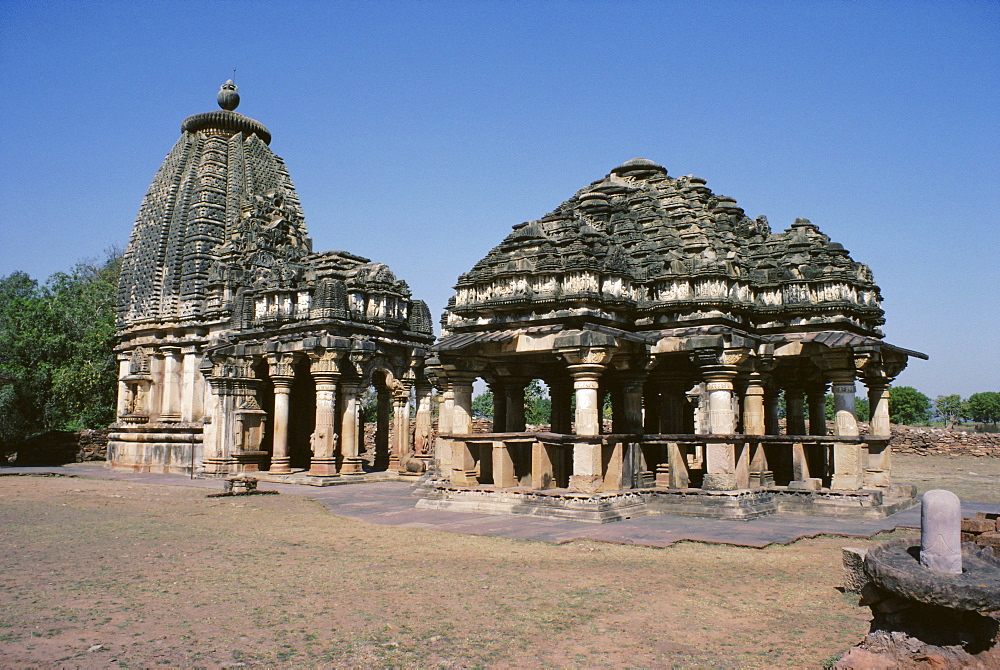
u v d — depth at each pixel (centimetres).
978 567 802
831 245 2380
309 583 1187
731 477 1984
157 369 4353
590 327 1984
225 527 1825
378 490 2922
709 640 895
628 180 2777
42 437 4988
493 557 1400
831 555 1423
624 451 2120
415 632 924
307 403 4175
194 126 4791
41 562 1367
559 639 898
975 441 4956
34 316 5572
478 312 2173
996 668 734
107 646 867
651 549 1478
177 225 4475
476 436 2175
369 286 3475
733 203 2695
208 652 848
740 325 2186
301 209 5000
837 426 2081
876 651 773
